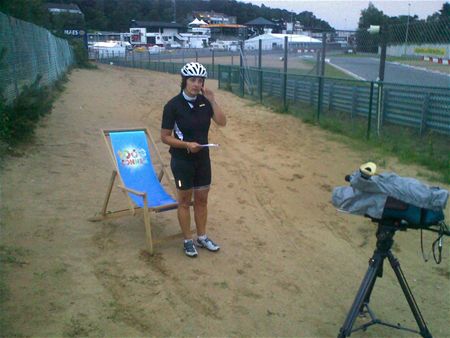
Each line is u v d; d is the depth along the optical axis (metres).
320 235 5.61
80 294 3.92
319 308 4.07
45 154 7.83
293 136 11.23
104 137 5.27
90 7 93.44
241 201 6.63
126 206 5.92
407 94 10.54
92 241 4.91
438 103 9.70
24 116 8.20
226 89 22.11
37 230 4.99
